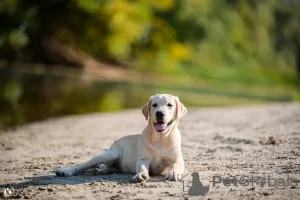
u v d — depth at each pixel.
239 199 5.34
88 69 41.53
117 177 6.88
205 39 56.84
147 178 6.52
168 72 49.38
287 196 5.43
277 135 9.88
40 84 28.84
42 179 6.88
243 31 66.69
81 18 42.03
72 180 6.73
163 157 6.84
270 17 73.69
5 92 24.14
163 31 50.91
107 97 23.47
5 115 16.59
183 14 53.22
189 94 29.33
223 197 5.43
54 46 42.59
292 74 72.06
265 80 55.47
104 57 47.22
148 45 50.88
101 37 44.16
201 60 56.66
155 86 33.69
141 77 42.16
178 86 36.00
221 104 22.98
